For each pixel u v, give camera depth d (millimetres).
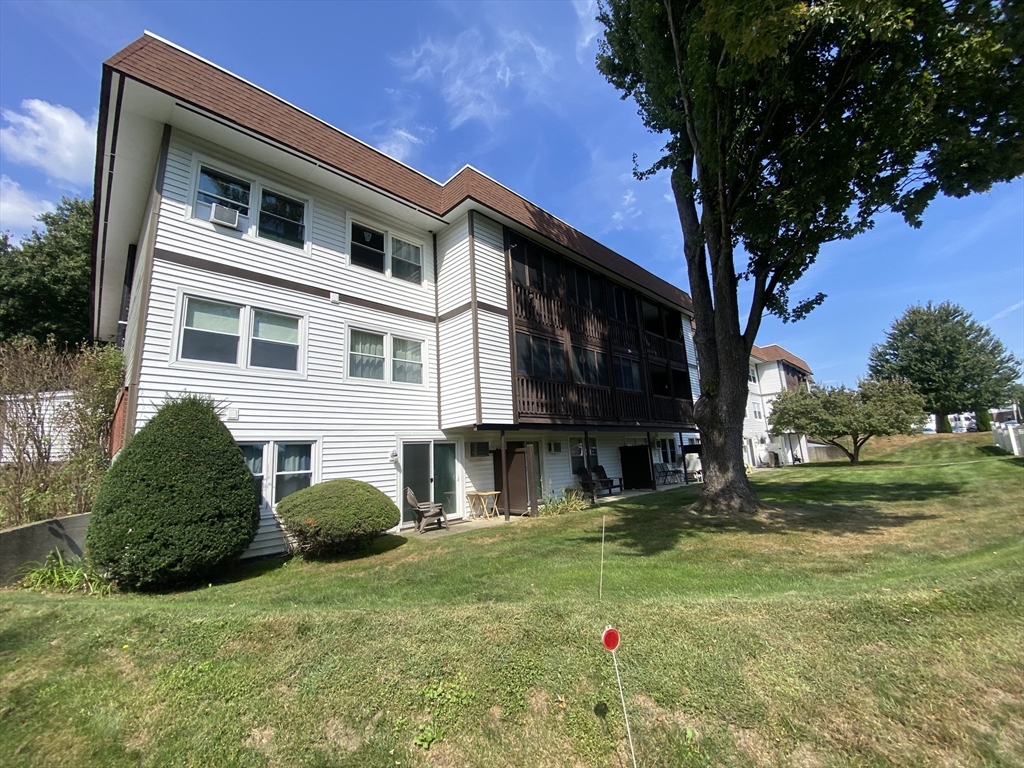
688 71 7621
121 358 10641
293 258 9641
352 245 10805
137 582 5691
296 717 2990
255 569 7184
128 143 8523
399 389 11133
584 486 14305
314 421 9453
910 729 2652
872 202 7988
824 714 2770
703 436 9797
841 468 21734
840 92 7602
